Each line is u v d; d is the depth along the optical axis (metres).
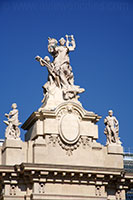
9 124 43.72
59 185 42.69
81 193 43.03
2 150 43.94
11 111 44.09
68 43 46.59
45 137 43.53
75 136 43.81
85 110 44.56
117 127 45.56
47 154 43.16
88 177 43.03
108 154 44.84
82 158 43.81
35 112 43.81
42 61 45.72
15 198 42.19
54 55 46.38
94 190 43.31
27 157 43.25
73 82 45.88
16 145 43.22
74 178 42.97
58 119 43.97
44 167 41.97
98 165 44.09
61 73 45.34
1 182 42.62
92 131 44.53
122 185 44.75
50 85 45.44
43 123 43.88
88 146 44.22
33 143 43.53
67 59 46.03
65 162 43.34
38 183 42.28
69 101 44.31
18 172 42.16
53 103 44.50
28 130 46.19
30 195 42.22
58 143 43.59
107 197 44.09
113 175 43.62
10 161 42.84
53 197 42.22
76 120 44.22
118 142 45.38
